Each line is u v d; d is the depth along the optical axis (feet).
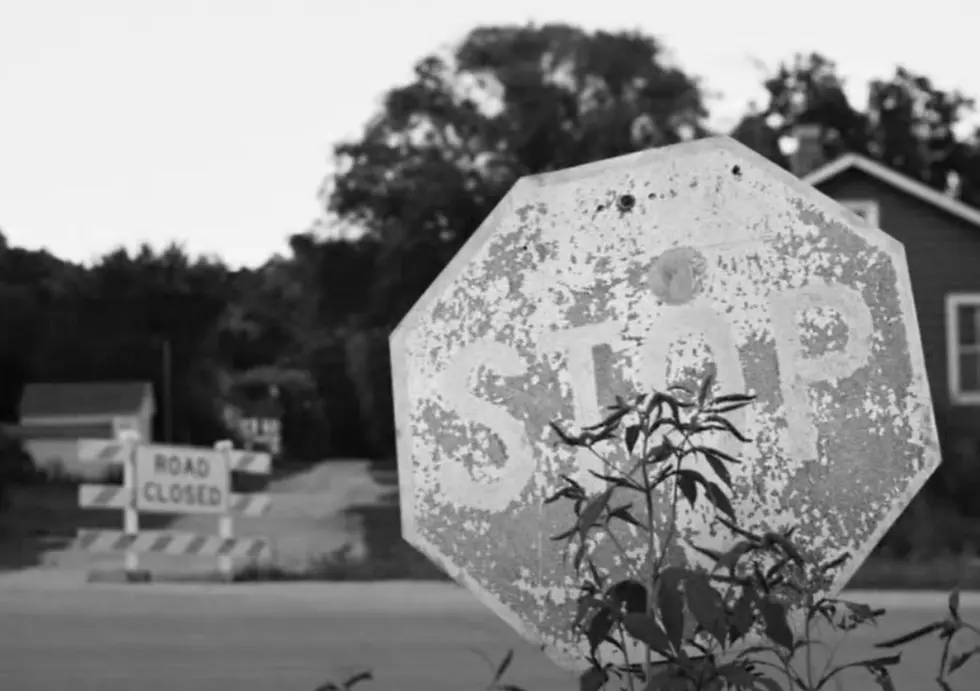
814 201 6.57
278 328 264.93
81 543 59.67
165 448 60.54
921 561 67.31
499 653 32.76
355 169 182.60
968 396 105.29
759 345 6.54
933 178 223.51
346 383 237.66
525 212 6.60
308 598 47.50
